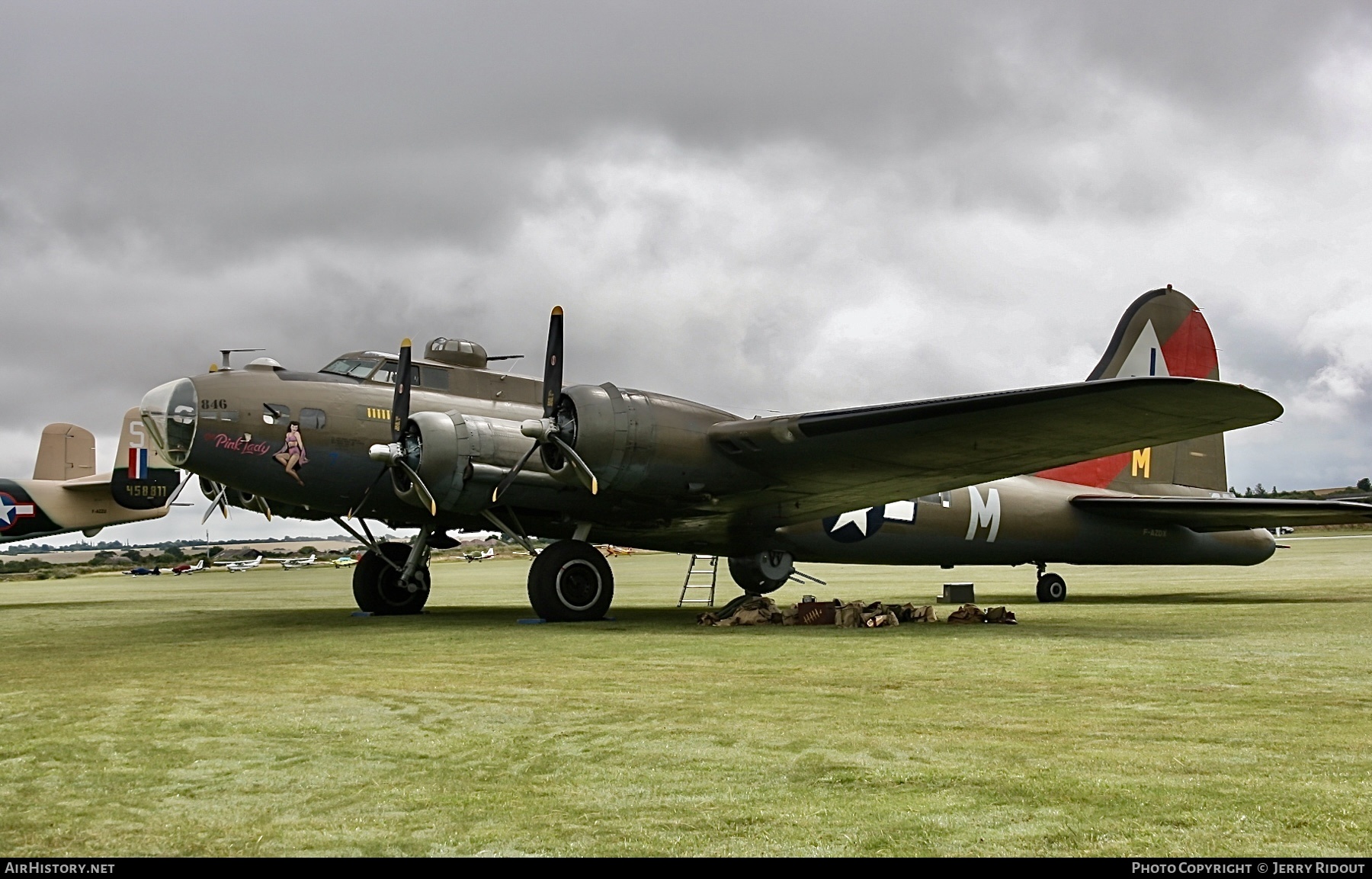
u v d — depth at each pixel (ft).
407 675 22.38
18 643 32.30
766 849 10.12
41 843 10.47
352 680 21.61
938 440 34.12
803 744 14.75
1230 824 10.72
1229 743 14.64
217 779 12.98
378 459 36.42
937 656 25.03
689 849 10.12
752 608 36.40
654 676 21.79
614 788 12.41
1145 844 10.14
